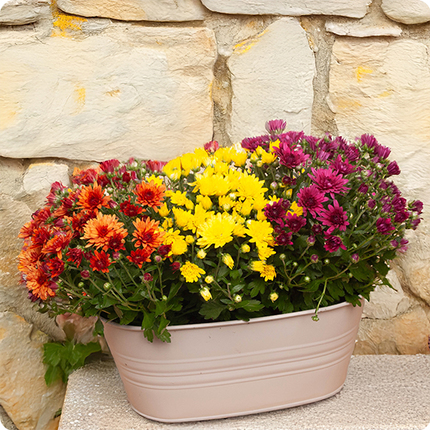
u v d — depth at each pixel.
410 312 1.42
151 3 1.28
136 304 0.96
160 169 1.09
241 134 1.36
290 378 1.04
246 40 1.34
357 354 1.45
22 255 1.01
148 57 1.30
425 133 1.36
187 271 0.90
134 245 0.91
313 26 1.34
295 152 0.96
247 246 0.92
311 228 0.96
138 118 1.31
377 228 0.94
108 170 1.01
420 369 1.31
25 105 1.26
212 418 1.03
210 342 0.97
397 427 1.00
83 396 1.17
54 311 1.18
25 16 1.23
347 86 1.36
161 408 1.01
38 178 1.30
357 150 1.10
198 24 1.32
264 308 1.08
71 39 1.26
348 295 1.06
